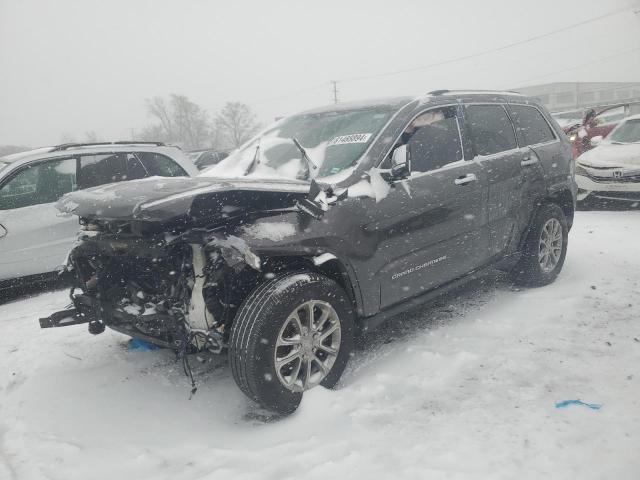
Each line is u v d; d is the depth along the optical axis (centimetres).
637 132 917
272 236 287
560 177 505
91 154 637
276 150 400
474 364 347
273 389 285
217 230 280
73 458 268
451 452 253
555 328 399
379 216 336
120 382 353
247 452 265
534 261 479
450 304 470
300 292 292
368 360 367
